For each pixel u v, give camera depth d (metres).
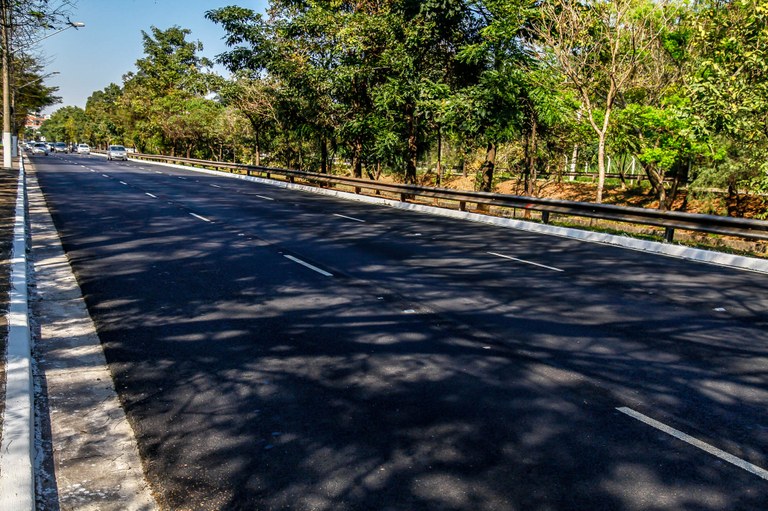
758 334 7.23
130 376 5.56
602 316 7.85
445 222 18.20
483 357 6.15
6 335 6.21
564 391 5.32
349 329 7.02
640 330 7.27
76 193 23.11
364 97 27.84
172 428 4.56
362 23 25.42
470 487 3.78
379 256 11.76
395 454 4.18
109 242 12.52
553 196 41.19
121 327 6.97
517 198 18.30
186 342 6.48
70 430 4.51
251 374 5.61
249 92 35.41
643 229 21.09
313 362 5.93
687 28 21.67
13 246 10.97
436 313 7.77
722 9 18.47
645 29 22.11
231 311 7.66
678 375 5.79
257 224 15.80
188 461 4.09
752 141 18.69
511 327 7.23
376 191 29.25
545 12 20.81
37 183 27.56
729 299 9.01
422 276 10.02
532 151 25.02
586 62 22.14
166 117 62.44
